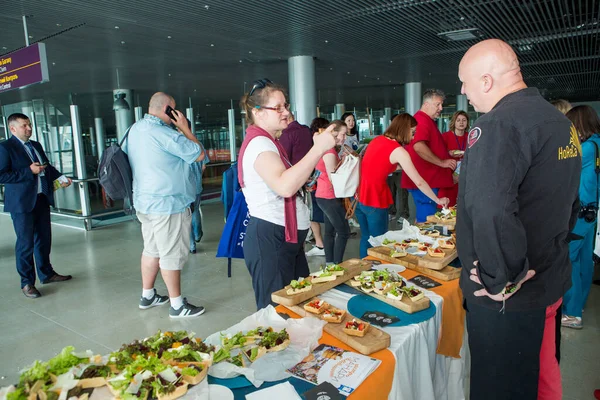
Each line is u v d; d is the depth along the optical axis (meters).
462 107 15.36
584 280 2.77
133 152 2.93
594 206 2.61
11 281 4.15
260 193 1.75
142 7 4.32
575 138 1.21
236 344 1.27
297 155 3.80
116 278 4.13
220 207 8.23
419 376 1.46
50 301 3.58
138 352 1.19
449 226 2.78
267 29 5.46
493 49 1.22
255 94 1.68
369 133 18.70
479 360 1.31
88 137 10.19
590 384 2.20
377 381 1.17
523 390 1.27
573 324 2.78
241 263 4.49
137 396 1.03
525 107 1.14
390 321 1.48
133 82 9.73
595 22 5.75
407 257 2.09
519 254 1.10
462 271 1.36
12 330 3.06
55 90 9.99
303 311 1.55
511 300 1.22
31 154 3.70
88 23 4.84
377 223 3.15
